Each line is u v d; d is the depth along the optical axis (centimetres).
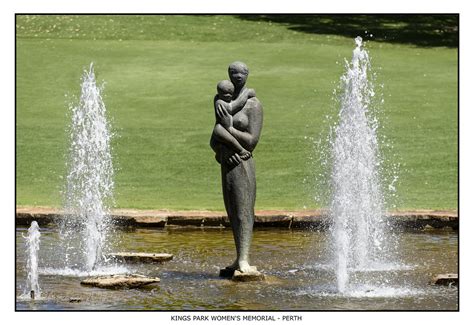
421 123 3653
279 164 3189
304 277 1775
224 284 1700
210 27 5497
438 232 2328
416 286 1708
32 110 3834
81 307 1527
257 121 1742
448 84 4238
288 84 4197
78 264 1895
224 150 1741
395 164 3153
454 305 1563
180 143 3450
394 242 2167
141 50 4844
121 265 1892
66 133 3556
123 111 3834
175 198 2762
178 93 4094
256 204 2666
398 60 4722
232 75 1731
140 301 1572
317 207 2620
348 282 1736
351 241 2038
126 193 2820
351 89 2089
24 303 1554
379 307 1548
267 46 4975
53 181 2989
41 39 5009
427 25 5694
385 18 5859
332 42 5184
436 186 2895
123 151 3338
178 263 1905
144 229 2352
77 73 4366
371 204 2200
